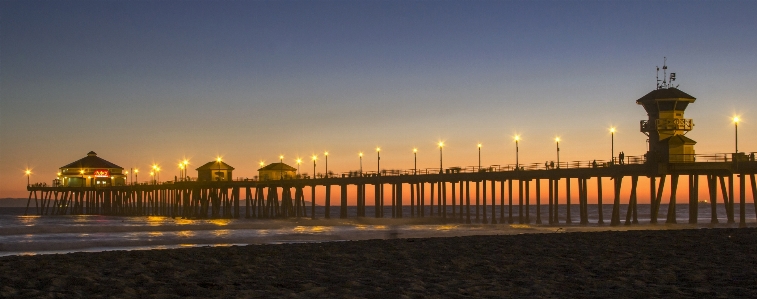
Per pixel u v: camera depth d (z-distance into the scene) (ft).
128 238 159.02
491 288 64.90
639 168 183.93
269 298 61.00
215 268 80.84
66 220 336.70
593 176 193.36
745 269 74.59
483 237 123.13
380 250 101.30
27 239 159.12
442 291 63.57
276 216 327.67
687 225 185.26
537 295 61.16
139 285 68.13
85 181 442.91
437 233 176.45
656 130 201.77
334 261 88.38
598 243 107.04
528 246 104.27
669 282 67.10
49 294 61.82
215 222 270.26
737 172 173.27
